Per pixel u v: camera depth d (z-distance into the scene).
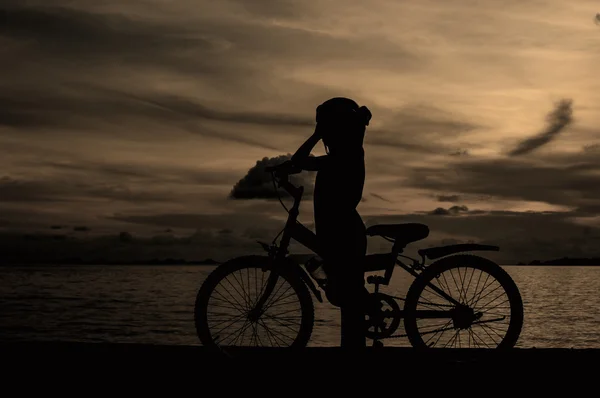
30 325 57.41
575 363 3.54
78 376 3.39
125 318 63.84
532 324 52.84
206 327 3.80
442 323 3.93
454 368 3.49
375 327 3.87
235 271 3.86
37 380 3.35
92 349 3.83
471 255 3.95
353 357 3.78
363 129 4.00
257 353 3.81
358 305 3.85
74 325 58.09
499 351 3.84
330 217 3.89
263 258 3.86
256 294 3.84
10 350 3.79
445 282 3.92
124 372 3.45
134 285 143.00
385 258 3.92
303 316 3.79
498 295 3.91
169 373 3.44
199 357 3.74
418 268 3.94
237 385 3.29
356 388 3.26
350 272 3.87
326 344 35.69
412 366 3.56
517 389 3.23
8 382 3.31
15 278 190.50
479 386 3.26
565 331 48.78
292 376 3.39
